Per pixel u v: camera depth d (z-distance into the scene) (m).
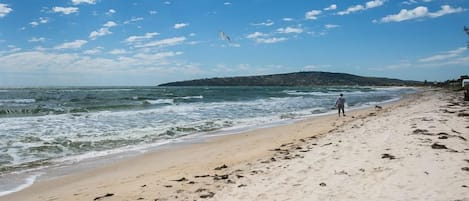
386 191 7.67
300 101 46.62
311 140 15.21
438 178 8.22
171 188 9.30
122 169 12.00
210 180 9.76
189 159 13.19
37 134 17.64
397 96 64.56
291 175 9.31
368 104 42.81
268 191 8.25
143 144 16.14
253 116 27.48
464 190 7.45
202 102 42.56
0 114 25.86
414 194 7.40
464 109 25.03
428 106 29.48
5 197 9.32
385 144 11.91
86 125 20.89
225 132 19.69
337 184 8.33
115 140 16.73
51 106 34.59
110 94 68.81
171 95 63.59
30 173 11.48
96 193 9.34
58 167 12.22
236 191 8.45
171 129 19.95
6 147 14.76
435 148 10.86
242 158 12.81
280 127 21.45
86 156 13.80
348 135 14.77
